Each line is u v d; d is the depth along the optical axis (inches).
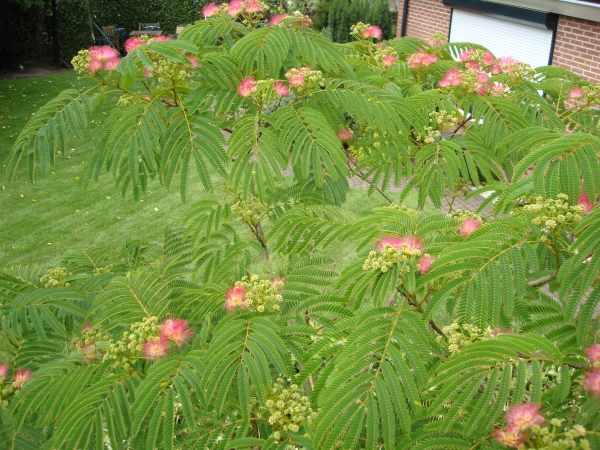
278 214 106.7
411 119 100.1
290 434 65.4
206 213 108.5
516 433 52.0
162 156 88.2
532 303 71.1
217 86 94.3
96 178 91.0
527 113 108.6
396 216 76.0
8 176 89.2
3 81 573.0
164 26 724.7
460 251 63.7
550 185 66.5
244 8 111.8
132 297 83.6
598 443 50.0
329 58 99.7
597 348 56.2
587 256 58.5
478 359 55.7
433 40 141.7
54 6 614.2
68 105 90.7
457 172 96.4
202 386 61.4
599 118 116.1
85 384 69.9
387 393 55.8
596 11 280.1
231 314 71.7
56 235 289.1
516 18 335.3
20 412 69.0
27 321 84.5
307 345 69.0
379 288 64.4
